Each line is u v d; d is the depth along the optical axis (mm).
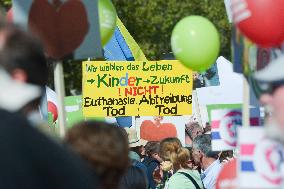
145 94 16078
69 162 4258
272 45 8102
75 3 8391
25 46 4723
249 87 8250
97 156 5855
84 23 8359
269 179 6242
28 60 4715
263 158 6230
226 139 9602
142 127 17656
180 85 16156
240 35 8688
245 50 8414
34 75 4746
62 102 7973
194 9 56375
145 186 11414
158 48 51406
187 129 17625
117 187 6012
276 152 6207
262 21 7812
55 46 8289
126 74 16016
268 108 6176
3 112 4191
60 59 8266
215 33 10961
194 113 17812
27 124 4203
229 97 16453
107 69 15891
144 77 16078
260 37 7957
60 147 4277
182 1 54969
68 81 44406
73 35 8336
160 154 13000
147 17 49625
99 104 15875
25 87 4707
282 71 5605
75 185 4238
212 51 10891
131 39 19078
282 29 7855
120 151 5941
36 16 8445
